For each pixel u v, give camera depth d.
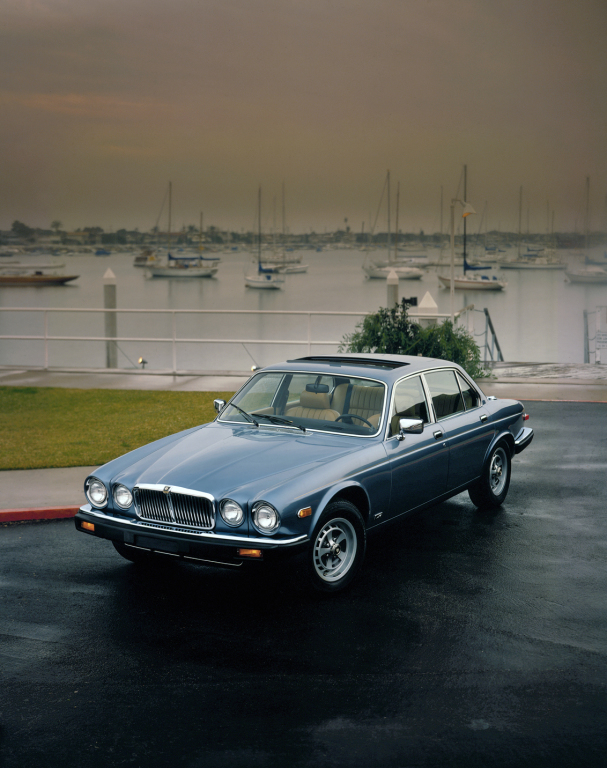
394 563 5.94
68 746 3.50
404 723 3.66
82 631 4.75
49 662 4.34
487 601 5.17
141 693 3.98
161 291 58.03
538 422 11.66
